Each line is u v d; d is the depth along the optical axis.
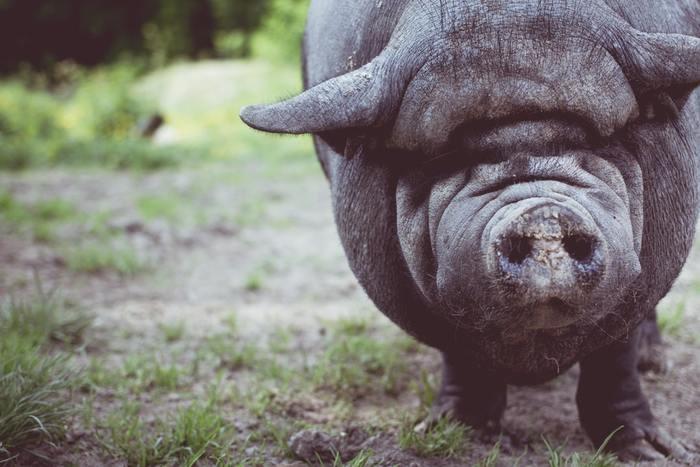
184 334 7.32
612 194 3.65
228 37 34.72
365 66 3.86
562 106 3.65
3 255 9.72
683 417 5.63
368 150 4.16
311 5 5.68
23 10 38.09
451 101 3.69
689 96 4.24
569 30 3.68
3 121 24.05
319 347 7.03
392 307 4.53
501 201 3.51
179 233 11.28
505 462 4.89
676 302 8.23
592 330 4.30
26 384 5.09
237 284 9.11
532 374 4.37
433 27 3.79
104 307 8.06
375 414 5.70
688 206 4.31
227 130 24.05
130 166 18.70
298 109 3.72
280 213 12.98
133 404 5.52
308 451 4.96
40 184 15.70
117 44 37.66
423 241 3.93
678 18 4.40
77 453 4.90
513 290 3.32
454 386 5.24
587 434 5.15
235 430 5.36
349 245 4.53
